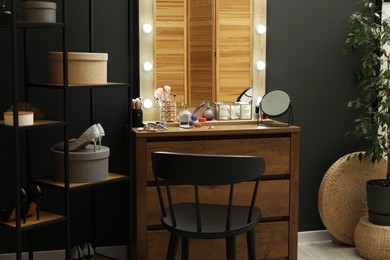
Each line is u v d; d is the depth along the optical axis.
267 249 3.85
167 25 3.99
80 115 3.93
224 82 4.13
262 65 4.16
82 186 3.27
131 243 3.60
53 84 3.32
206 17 4.05
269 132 3.75
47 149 3.89
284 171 3.82
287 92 4.28
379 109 4.38
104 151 3.38
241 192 3.75
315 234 4.42
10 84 3.76
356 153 4.23
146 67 3.97
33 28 3.78
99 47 3.93
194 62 4.07
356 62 4.38
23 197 3.10
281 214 3.84
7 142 3.80
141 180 3.60
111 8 3.94
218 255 3.76
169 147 3.62
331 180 4.21
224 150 3.71
